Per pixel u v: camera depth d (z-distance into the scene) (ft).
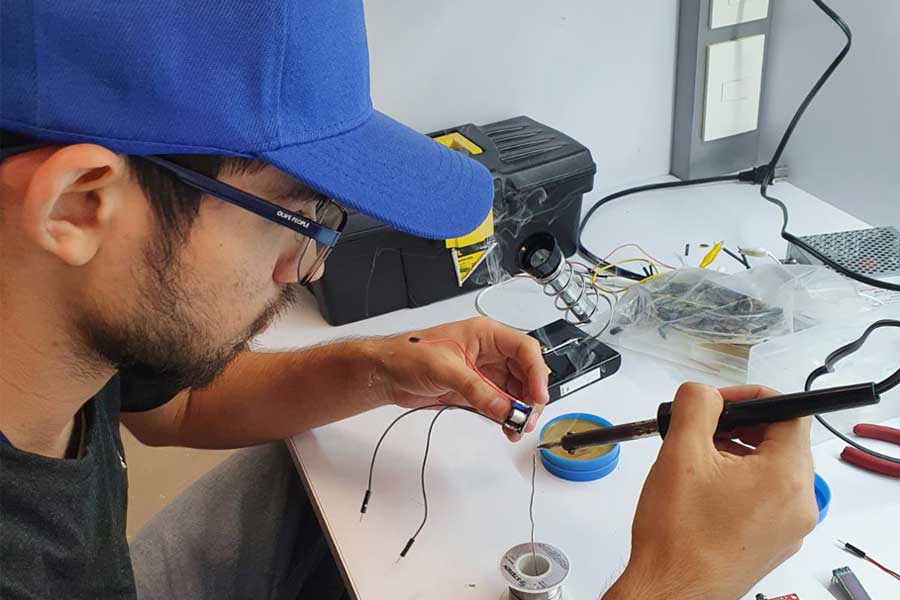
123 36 1.61
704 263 3.72
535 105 4.25
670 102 4.45
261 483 3.42
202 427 3.20
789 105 4.24
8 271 1.91
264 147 1.77
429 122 4.12
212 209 1.88
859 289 3.31
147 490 5.33
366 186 1.94
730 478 2.10
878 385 2.60
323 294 3.60
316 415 3.01
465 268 3.72
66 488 2.25
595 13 4.09
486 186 2.30
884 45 3.57
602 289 3.67
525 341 2.94
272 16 1.67
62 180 1.61
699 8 4.06
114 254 1.85
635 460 2.77
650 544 2.08
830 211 4.07
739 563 2.03
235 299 2.05
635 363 3.25
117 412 2.79
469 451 2.88
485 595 2.36
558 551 2.35
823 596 2.25
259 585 3.36
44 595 2.25
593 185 4.20
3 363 2.05
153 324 1.98
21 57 1.63
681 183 4.48
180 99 1.67
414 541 2.55
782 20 4.11
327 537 2.66
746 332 3.13
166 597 3.16
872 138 3.77
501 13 3.96
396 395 2.96
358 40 1.93
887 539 2.40
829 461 2.68
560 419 2.95
